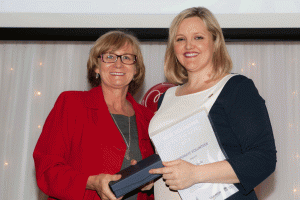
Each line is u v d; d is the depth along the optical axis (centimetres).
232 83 106
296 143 333
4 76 353
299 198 323
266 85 342
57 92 348
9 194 333
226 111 103
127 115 146
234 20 287
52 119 128
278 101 340
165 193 112
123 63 142
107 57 142
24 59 355
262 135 97
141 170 98
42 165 118
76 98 134
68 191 110
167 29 290
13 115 347
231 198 96
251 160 93
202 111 102
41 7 300
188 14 122
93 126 129
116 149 128
